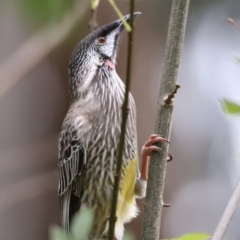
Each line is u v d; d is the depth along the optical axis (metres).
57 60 11.69
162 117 5.96
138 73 12.25
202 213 12.41
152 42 12.64
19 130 11.67
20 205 11.31
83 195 8.20
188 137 13.10
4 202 10.79
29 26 3.35
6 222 11.23
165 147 5.97
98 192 8.08
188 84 13.49
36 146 11.41
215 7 13.73
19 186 10.91
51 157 11.55
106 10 11.32
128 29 4.27
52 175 11.34
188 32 13.71
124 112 4.91
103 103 8.02
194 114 13.27
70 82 8.67
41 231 11.33
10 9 3.27
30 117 11.78
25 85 11.79
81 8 6.53
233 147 13.07
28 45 7.53
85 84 8.30
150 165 6.00
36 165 11.36
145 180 7.88
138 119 11.94
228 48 13.64
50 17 3.24
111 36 8.50
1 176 11.06
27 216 11.33
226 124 13.20
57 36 6.90
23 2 3.20
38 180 11.12
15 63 7.49
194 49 13.70
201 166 12.91
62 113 11.89
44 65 11.73
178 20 5.86
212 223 12.37
